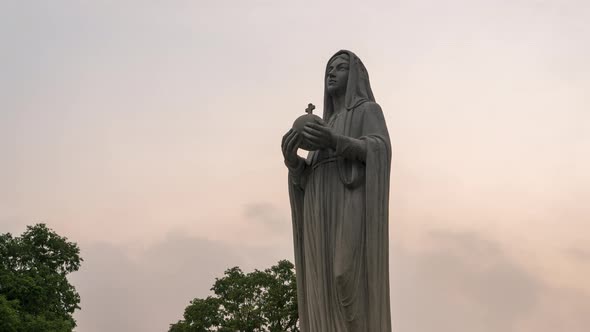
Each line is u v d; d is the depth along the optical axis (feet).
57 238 192.65
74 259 194.29
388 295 51.34
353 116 54.08
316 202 52.90
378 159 51.80
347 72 56.03
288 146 52.80
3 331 163.63
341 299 50.65
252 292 180.04
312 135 51.55
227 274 185.06
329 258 52.01
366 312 50.60
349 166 52.47
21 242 187.73
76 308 188.75
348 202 51.85
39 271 185.06
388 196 52.19
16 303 169.78
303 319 53.72
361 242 51.26
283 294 177.88
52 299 182.60
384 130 53.42
